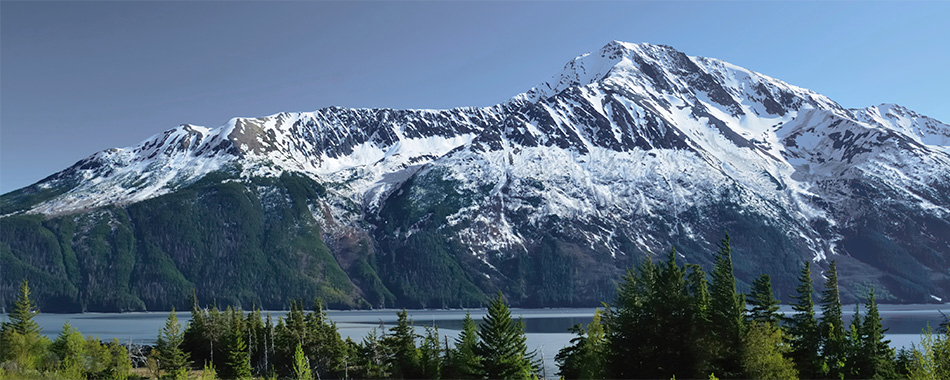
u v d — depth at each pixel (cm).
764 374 9262
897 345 19075
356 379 14988
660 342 9425
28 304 15825
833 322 12044
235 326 17562
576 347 12144
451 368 14438
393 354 15088
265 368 15938
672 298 9525
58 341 15762
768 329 10156
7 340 14500
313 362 15638
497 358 12250
